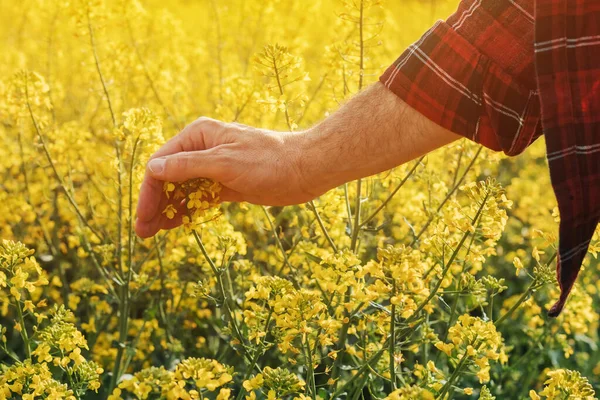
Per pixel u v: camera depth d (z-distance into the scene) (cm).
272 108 227
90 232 331
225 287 306
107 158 362
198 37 551
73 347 194
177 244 319
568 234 154
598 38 146
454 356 235
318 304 188
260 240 376
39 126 310
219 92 399
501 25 154
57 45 501
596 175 151
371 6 249
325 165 165
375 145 163
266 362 297
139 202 184
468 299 263
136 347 296
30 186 380
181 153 171
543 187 480
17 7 583
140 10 388
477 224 192
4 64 536
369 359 206
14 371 186
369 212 304
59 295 350
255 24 455
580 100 147
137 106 430
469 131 158
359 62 266
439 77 157
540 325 314
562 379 180
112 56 379
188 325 323
